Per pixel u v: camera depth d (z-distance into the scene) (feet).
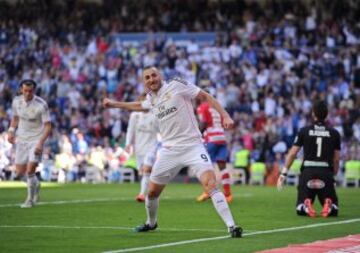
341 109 151.84
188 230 63.46
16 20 196.65
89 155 150.92
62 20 195.00
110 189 118.52
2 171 145.38
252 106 159.02
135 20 189.88
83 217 73.51
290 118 151.53
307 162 75.51
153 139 96.12
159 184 60.23
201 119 92.43
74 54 181.88
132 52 177.99
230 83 163.02
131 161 149.18
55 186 126.72
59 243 56.03
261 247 53.47
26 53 186.50
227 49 171.53
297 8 178.29
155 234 60.90
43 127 83.35
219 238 58.18
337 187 132.77
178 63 171.83
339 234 60.95
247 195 105.50
